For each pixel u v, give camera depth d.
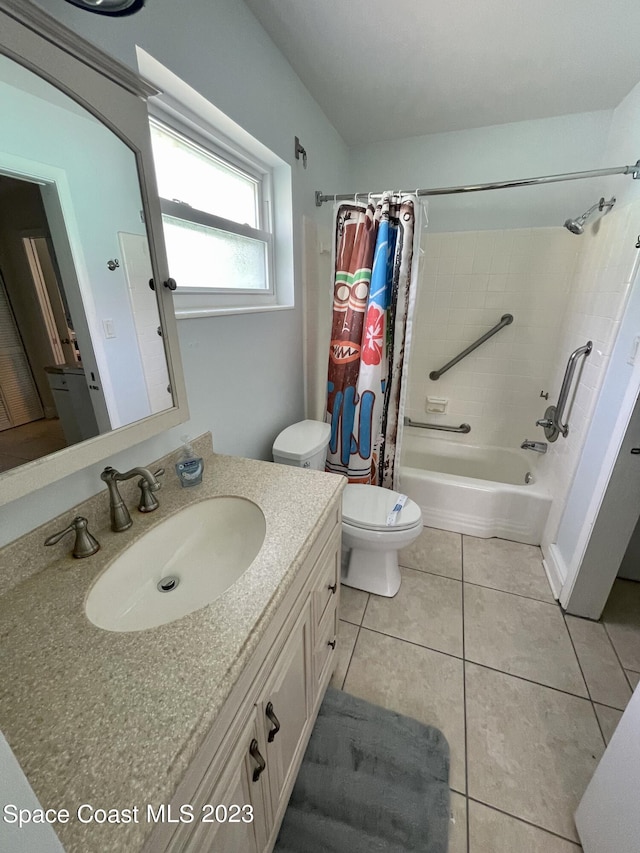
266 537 0.83
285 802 0.88
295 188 1.58
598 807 0.83
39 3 0.62
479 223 2.14
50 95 0.64
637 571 1.72
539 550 1.95
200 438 1.18
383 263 1.63
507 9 1.14
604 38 1.27
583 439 1.58
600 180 1.86
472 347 2.30
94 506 0.83
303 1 1.11
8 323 0.63
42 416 0.68
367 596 1.66
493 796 0.99
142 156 0.81
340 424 1.88
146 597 0.80
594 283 1.71
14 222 0.63
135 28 0.78
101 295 0.79
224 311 1.20
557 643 1.43
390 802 0.98
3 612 0.63
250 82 1.19
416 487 2.10
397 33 1.26
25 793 0.29
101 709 0.48
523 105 1.75
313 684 1.03
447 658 1.37
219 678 0.52
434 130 2.01
